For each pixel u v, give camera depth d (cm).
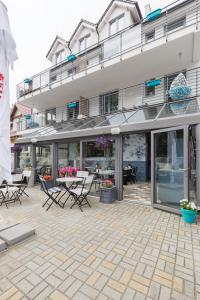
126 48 767
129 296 178
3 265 228
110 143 609
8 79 255
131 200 552
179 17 719
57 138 723
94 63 977
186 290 186
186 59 706
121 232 326
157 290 186
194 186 439
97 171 646
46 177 719
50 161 794
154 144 485
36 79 1170
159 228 343
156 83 692
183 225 358
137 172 956
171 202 454
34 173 840
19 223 342
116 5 948
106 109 957
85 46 1124
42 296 178
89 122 759
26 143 891
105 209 466
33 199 581
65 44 1208
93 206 495
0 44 243
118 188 555
